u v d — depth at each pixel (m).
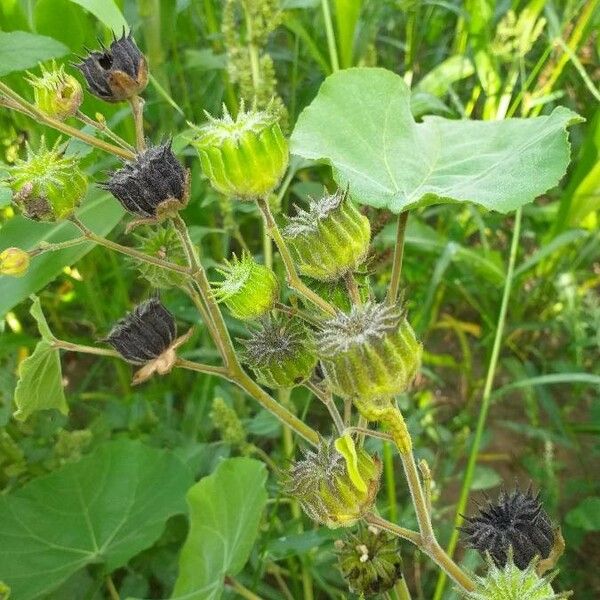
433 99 0.27
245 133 0.13
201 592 0.19
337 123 0.16
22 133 0.27
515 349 0.36
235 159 0.13
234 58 0.25
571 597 0.29
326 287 0.15
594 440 0.34
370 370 0.11
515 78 0.30
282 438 0.28
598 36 0.33
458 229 0.34
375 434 0.12
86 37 0.26
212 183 0.13
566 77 0.37
